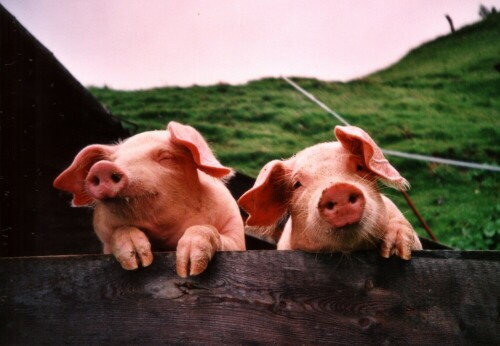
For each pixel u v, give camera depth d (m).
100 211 1.02
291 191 1.02
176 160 1.04
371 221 0.87
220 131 4.13
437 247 1.64
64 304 0.89
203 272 0.87
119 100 4.23
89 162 1.04
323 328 0.84
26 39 1.38
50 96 1.53
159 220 1.00
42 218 1.51
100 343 0.87
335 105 4.62
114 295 0.88
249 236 1.57
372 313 0.85
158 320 0.86
